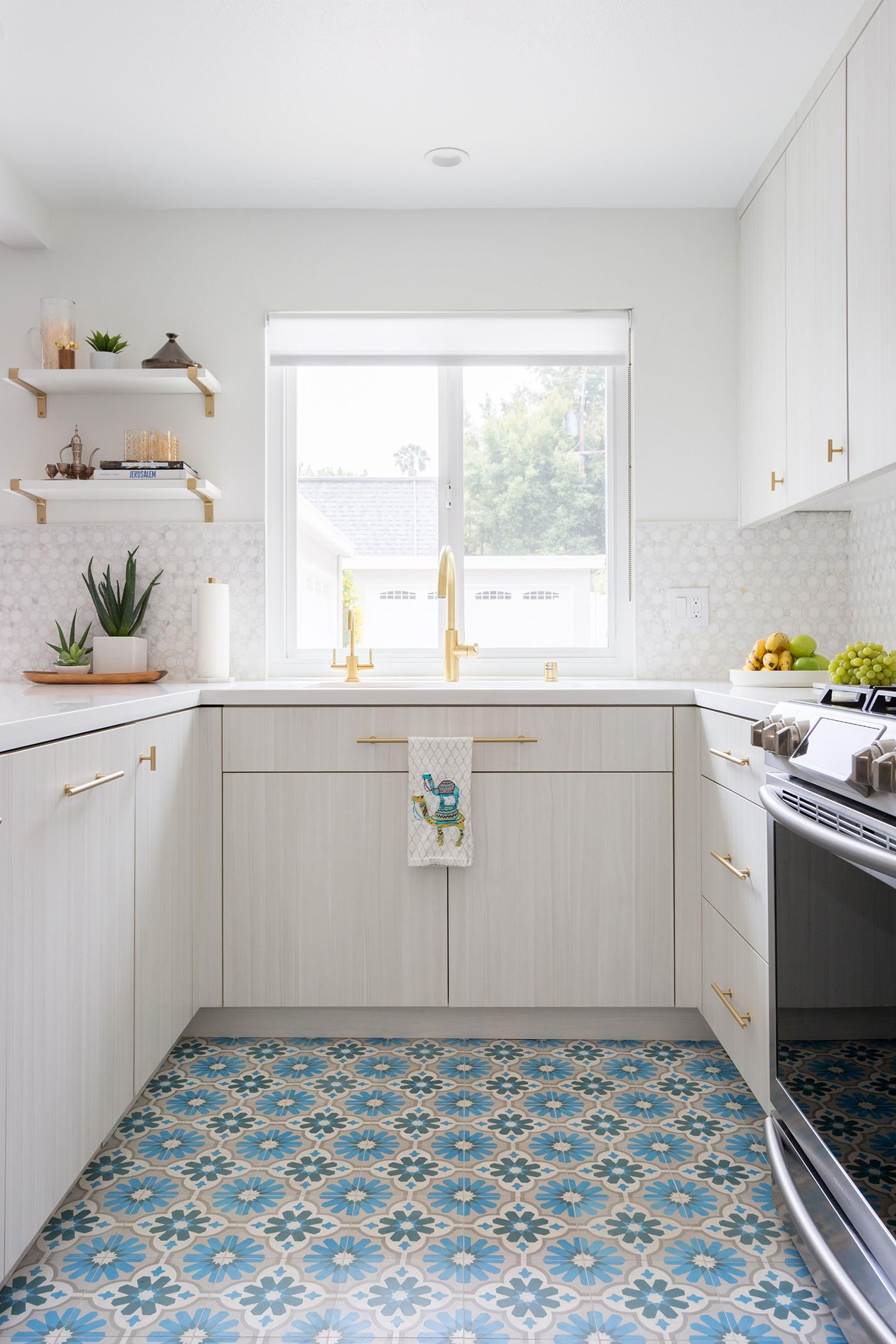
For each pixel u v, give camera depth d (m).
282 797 2.28
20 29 1.98
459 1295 1.38
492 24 1.98
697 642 2.84
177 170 2.58
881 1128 1.15
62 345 2.66
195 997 2.27
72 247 2.81
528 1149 1.78
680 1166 1.72
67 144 2.45
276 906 2.29
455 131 2.40
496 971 2.28
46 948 1.36
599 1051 2.26
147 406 2.83
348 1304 1.36
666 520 2.84
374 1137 1.83
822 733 1.36
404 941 2.28
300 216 2.82
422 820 2.23
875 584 2.61
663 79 2.18
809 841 1.38
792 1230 1.51
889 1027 1.13
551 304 2.83
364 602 3.06
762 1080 1.75
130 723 1.76
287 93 2.22
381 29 1.99
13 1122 1.25
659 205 2.81
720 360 2.83
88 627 2.82
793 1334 1.29
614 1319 1.33
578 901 2.27
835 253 2.05
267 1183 1.67
